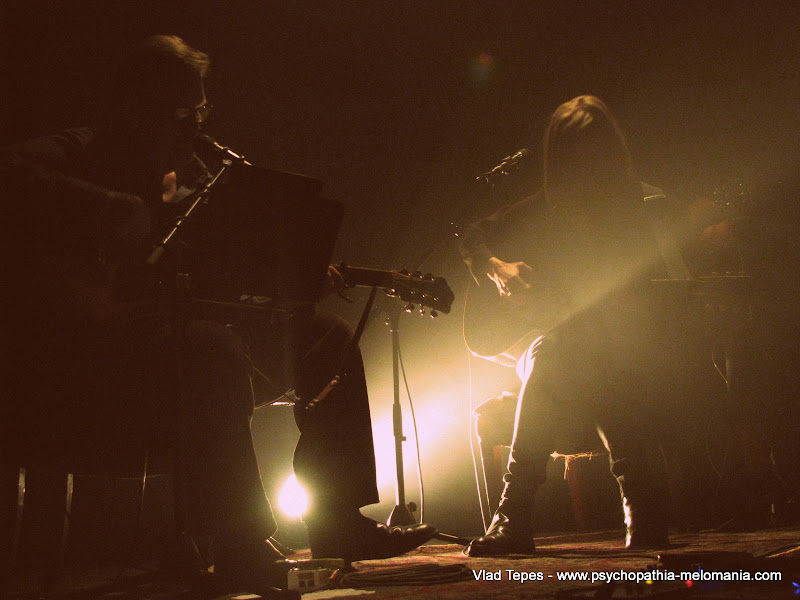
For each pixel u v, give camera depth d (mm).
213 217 1556
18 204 1706
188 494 1532
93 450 1706
